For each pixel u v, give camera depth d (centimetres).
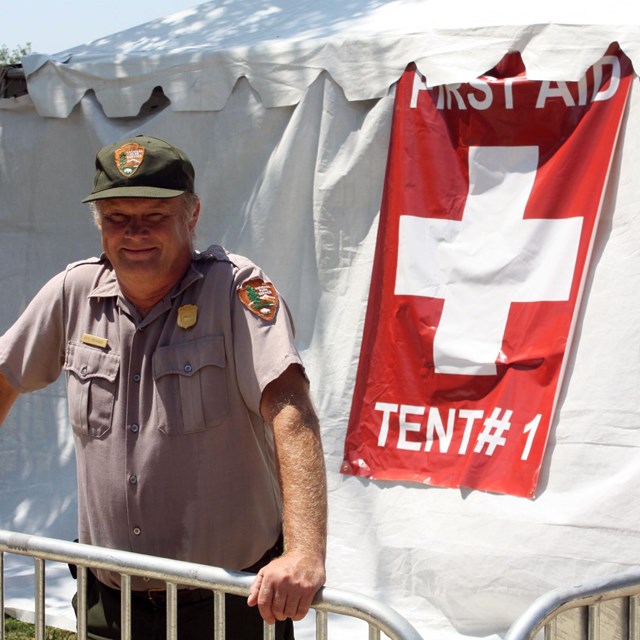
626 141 398
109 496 233
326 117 450
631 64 394
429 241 427
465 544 404
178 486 228
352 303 443
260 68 464
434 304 423
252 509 233
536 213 408
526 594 391
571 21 404
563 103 405
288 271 462
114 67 500
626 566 376
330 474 438
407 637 183
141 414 229
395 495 424
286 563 196
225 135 477
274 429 216
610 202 402
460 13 446
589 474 390
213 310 227
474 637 397
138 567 210
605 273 398
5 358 244
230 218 479
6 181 541
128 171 222
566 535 387
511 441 404
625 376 390
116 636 240
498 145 416
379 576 421
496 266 412
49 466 517
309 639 395
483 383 413
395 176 435
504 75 417
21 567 471
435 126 427
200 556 230
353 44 441
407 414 427
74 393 236
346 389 439
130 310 231
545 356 401
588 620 192
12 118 539
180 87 485
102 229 227
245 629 237
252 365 221
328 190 448
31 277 534
